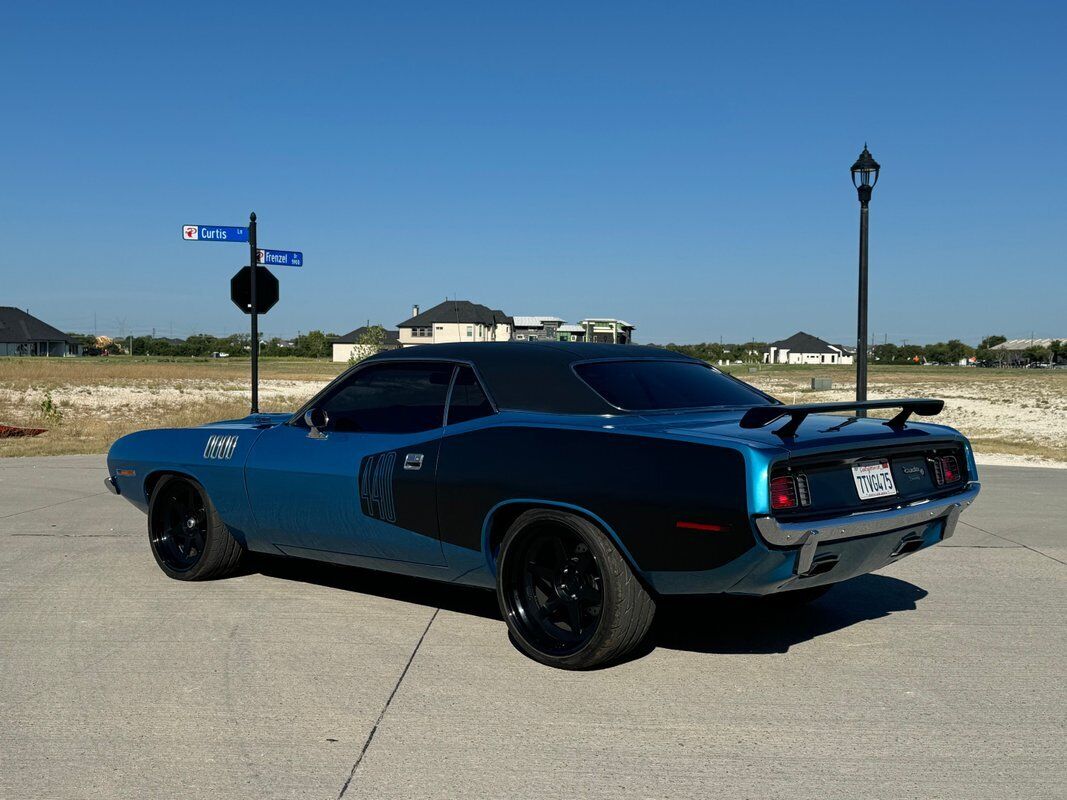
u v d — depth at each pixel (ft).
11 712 12.47
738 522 12.44
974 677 13.89
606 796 10.03
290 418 18.34
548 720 12.19
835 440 13.51
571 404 14.70
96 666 14.33
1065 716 12.35
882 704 12.77
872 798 9.97
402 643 15.44
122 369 170.19
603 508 13.42
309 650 15.08
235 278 41.37
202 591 18.86
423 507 15.44
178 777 10.52
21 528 26.32
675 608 17.88
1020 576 20.58
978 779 10.44
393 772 10.64
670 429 13.55
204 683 13.58
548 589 14.70
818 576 13.51
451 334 351.46
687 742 11.48
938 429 15.74
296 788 10.24
